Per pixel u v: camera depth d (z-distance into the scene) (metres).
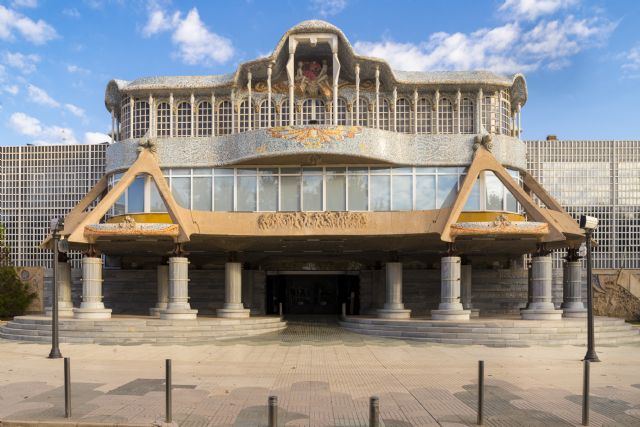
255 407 10.78
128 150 28.80
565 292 27.97
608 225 33.59
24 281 33.19
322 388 12.56
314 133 26.53
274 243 28.05
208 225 25.45
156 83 29.50
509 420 9.88
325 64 29.91
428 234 25.08
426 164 28.14
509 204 28.48
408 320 24.39
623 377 13.98
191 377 13.80
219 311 27.75
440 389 12.47
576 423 9.72
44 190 34.59
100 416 9.96
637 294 31.56
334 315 34.38
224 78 29.67
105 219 30.66
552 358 17.36
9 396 11.59
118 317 26.20
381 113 29.98
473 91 29.73
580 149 33.97
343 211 26.56
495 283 32.44
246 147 27.27
